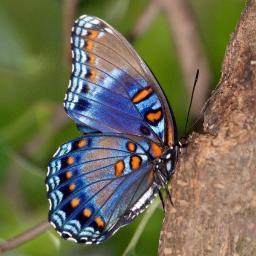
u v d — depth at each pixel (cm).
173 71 81
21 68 78
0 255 73
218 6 81
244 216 64
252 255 63
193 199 64
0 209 77
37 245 75
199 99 77
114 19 79
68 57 77
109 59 68
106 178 69
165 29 81
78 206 69
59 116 78
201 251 64
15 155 77
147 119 68
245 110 64
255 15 65
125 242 78
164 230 65
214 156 64
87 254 77
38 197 78
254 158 64
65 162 69
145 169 69
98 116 69
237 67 65
